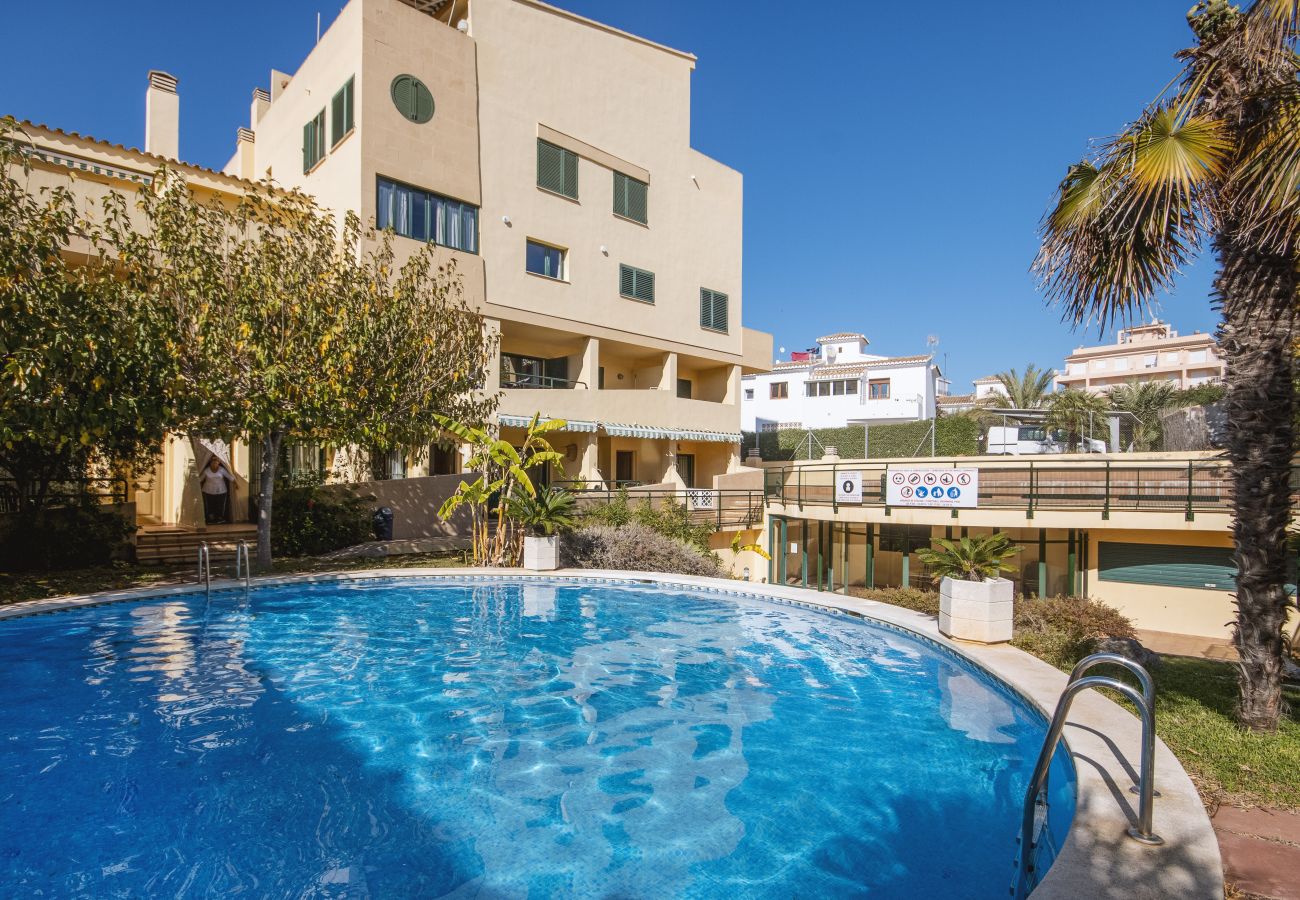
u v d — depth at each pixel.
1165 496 16.12
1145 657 8.50
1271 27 4.81
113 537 15.18
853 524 23.73
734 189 33.59
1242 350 5.75
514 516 15.94
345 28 21.14
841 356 57.25
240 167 27.08
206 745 6.16
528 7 25.16
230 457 19.80
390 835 4.66
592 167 27.17
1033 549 19.11
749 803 5.14
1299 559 7.33
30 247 10.74
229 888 4.04
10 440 11.12
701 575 16.94
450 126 22.62
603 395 26.69
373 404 14.98
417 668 8.65
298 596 12.95
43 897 3.92
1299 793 4.48
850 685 7.94
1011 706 7.14
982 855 4.41
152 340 12.02
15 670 8.38
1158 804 4.22
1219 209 5.68
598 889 4.04
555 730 6.62
